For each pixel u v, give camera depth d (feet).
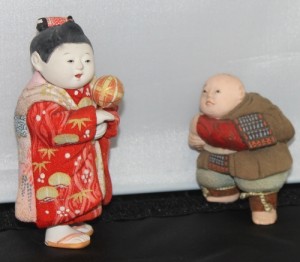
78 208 2.00
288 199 2.41
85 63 1.98
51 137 1.94
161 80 2.38
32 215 2.00
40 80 2.01
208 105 2.18
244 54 2.39
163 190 2.47
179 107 2.42
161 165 2.46
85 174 2.01
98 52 2.30
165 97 2.40
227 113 2.18
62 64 1.94
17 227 2.23
